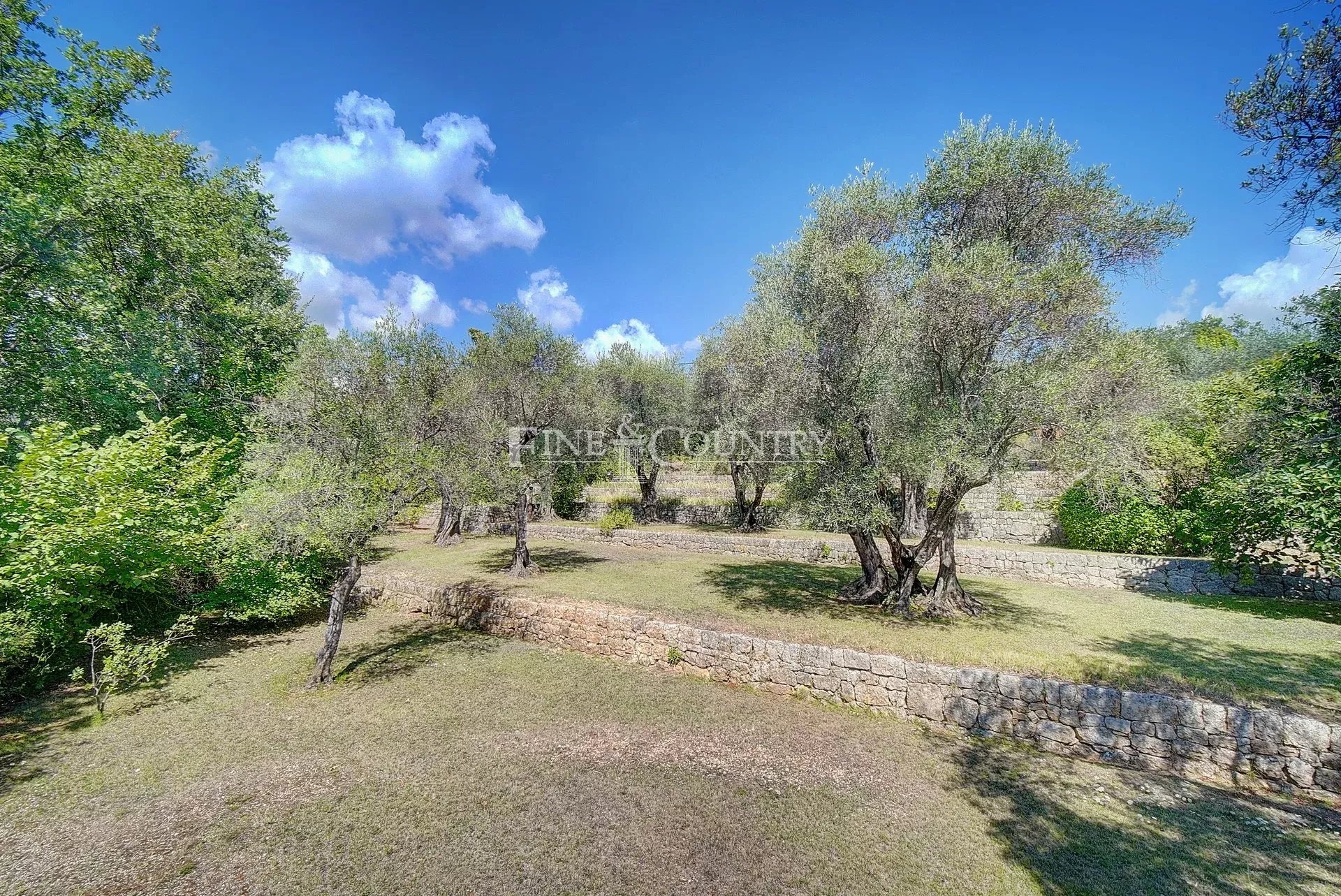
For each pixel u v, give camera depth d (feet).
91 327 35.91
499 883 13.88
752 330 35.88
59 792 17.88
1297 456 26.18
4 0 32.14
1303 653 24.39
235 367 45.24
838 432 31.71
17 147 32.40
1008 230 33.17
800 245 34.19
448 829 16.07
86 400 35.70
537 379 48.91
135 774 19.03
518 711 24.58
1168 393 39.32
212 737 21.79
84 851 14.98
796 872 14.32
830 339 31.81
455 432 44.60
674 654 30.19
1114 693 20.38
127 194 35.27
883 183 34.47
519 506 48.24
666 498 83.82
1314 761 17.39
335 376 29.19
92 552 25.82
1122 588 39.42
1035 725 21.48
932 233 35.37
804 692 26.32
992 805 17.40
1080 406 27.32
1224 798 17.61
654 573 48.19
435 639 35.91
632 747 21.33
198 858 14.76
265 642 34.68
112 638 24.39
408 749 20.93
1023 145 31.68
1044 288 25.93
